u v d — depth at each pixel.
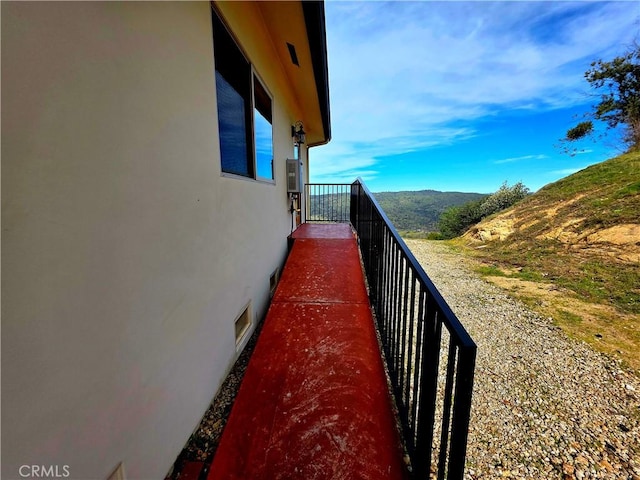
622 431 1.90
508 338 3.05
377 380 1.67
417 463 1.16
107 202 0.93
